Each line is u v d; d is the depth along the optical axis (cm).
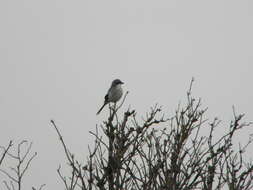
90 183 1101
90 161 1130
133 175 1130
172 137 1189
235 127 1170
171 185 1101
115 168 1138
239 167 1122
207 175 1117
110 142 1189
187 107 1223
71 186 1090
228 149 1147
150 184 1112
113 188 1123
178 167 1130
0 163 1102
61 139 1145
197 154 1152
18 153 1123
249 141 1152
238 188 1089
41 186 1117
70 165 1118
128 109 1230
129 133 1189
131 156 1157
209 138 1173
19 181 1095
